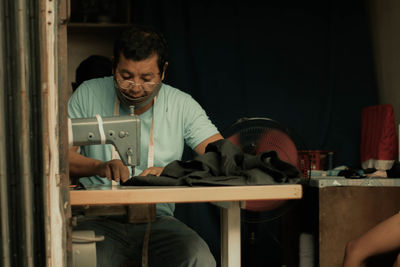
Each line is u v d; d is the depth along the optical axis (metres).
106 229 2.05
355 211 2.75
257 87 3.78
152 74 2.11
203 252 1.94
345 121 3.83
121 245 2.02
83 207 1.70
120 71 2.10
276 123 2.06
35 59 1.15
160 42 2.13
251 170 1.59
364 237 2.07
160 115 2.28
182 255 1.93
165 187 1.51
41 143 1.15
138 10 3.93
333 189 2.75
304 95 3.81
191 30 3.74
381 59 3.81
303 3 3.83
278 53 3.81
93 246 1.47
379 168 3.36
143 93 2.12
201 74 3.73
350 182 2.75
